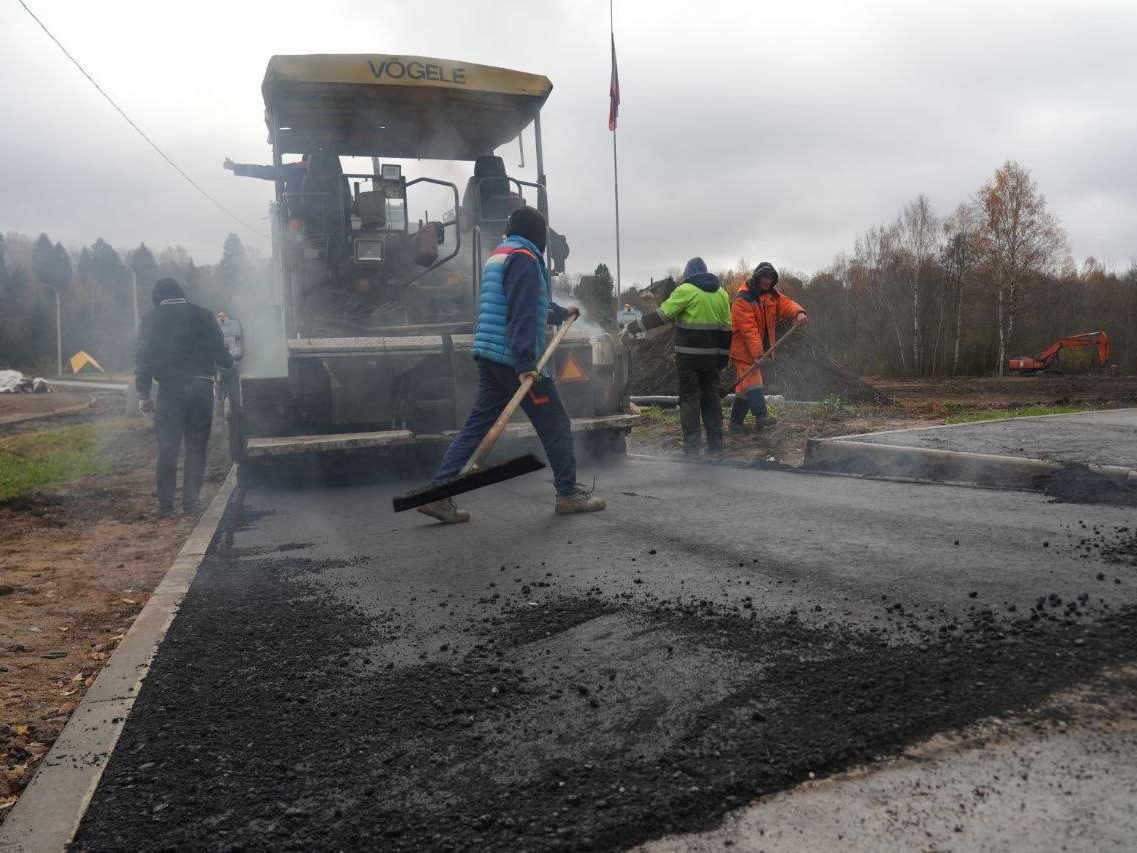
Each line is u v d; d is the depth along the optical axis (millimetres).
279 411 6562
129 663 2928
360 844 1739
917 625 2711
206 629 3258
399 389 6750
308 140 8461
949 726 2014
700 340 7438
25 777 2334
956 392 20359
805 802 1747
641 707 2264
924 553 3641
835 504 4934
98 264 131875
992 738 1943
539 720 2244
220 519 5625
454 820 1796
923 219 44125
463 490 4316
